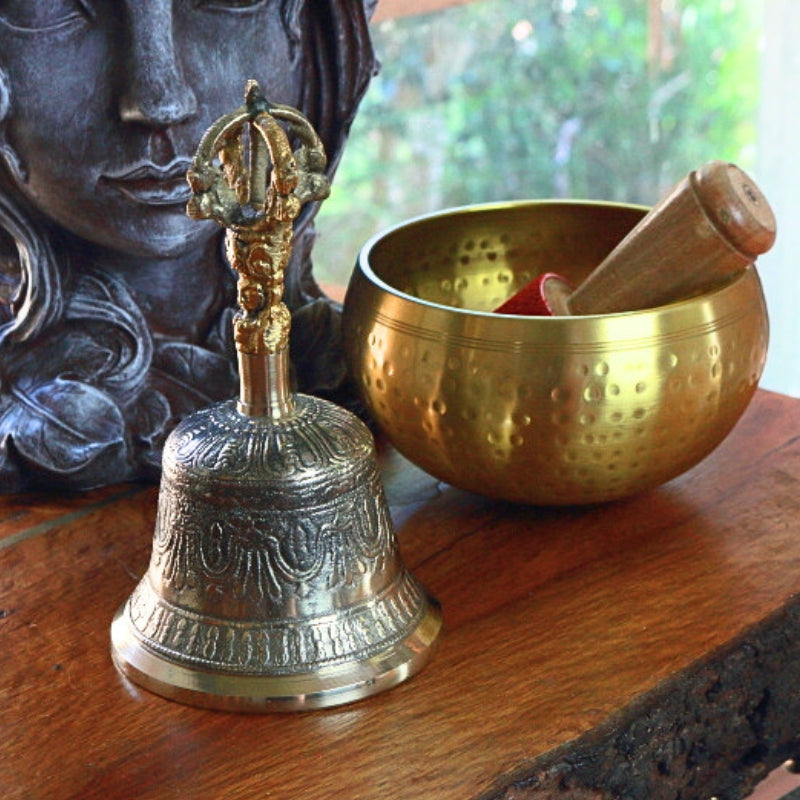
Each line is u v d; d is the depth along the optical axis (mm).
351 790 775
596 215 1139
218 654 836
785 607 924
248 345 831
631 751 841
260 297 820
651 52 2623
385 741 812
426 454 987
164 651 851
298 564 830
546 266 1171
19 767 798
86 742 817
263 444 832
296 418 852
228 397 1109
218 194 797
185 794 775
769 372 1830
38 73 952
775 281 1779
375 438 1153
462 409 939
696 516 1027
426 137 2553
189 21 971
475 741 810
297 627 836
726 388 960
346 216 2531
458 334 932
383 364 978
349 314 1026
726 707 907
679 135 2658
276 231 803
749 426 1147
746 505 1039
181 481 837
